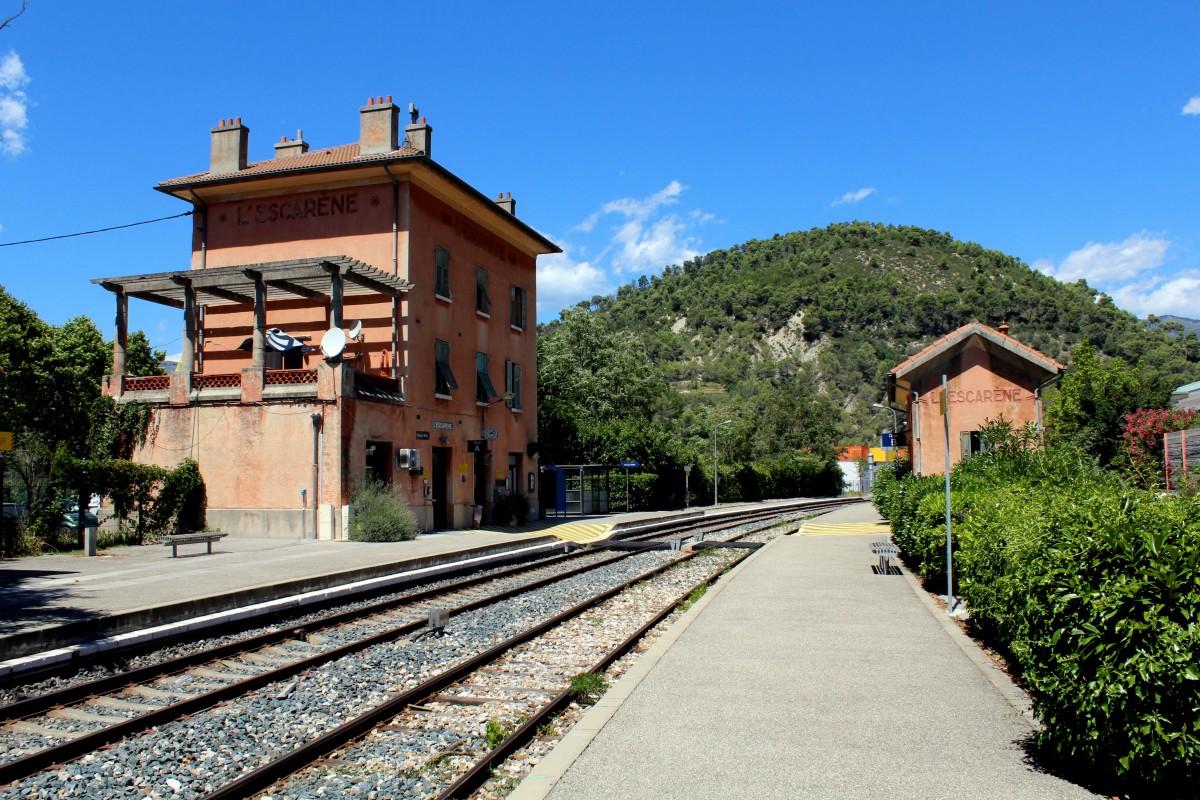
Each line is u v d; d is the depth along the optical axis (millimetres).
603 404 55438
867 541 25766
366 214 27953
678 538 25422
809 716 6895
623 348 59469
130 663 10094
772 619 11461
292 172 27672
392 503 24625
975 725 6609
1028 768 5668
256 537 24359
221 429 25125
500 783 5914
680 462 54219
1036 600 5719
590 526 33562
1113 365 28359
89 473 22312
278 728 7418
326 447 24062
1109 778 5344
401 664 9914
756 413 102062
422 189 28578
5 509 23422
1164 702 4926
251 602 13438
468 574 19812
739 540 28297
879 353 196000
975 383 29938
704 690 7734
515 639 10938
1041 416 29375
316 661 9867
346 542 23344
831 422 97312
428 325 28797
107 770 6332
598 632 11945
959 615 11531
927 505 14734
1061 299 186125
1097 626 5195
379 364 27547
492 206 31922
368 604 14008
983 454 17016
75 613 11234
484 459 33250
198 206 29641
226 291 27375
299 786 5941
